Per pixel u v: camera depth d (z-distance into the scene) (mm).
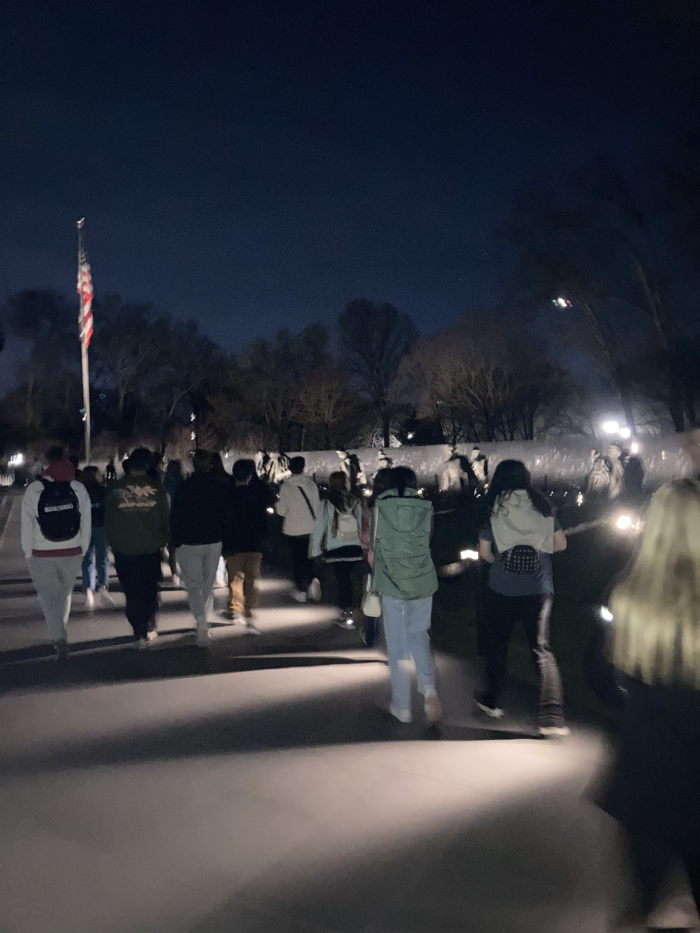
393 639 6605
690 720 3045
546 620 6215
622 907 3150
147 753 5918
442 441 58812
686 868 3059
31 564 8594
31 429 77438
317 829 4680
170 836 4598
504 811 4871
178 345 79375
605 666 3473
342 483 10141
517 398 50969
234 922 3760
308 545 12109
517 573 6133
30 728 6512
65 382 79375
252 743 6117
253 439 74812
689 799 3025
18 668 8484
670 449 30609
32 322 76188
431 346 54281
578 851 4367
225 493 9367
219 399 75688
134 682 7855
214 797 5125
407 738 6199
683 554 3146
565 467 41125
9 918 3805
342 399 67250
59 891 4035
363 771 5527
